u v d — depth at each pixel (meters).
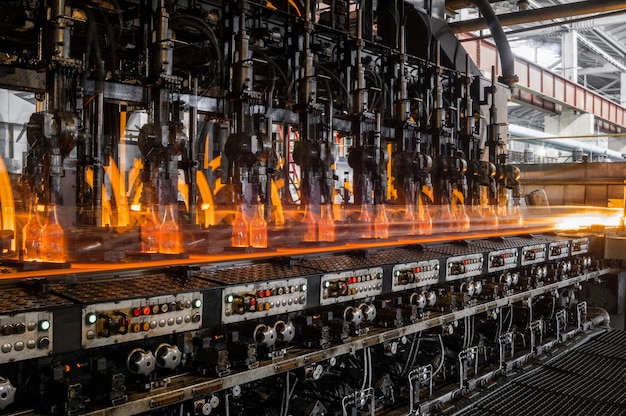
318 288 3.35
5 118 7.21
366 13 5.42
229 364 3.01
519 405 4.66
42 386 2.48
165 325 2.60
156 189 3.21
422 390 4.57
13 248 3.14
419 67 5.59
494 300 5.04
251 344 2.97
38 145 2.78
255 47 4.27
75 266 2.78
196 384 2.72
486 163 5.84
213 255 3.33
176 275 2.88
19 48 3.59
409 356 4.39
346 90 4.60
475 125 6.31
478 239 5.44
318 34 4.82
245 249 3.41
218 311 2.83
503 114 6.86
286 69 4.39
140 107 3.73
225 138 4.47
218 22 4.08
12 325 2.10
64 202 2.87
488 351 5.67
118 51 3.85
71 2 3.35
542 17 8.05
